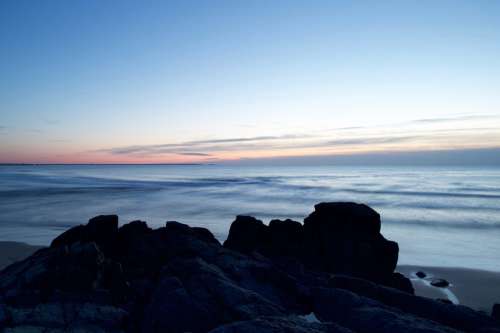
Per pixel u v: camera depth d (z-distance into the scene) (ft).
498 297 60.29
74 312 31.96
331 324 25.48
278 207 174.29
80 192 244.63
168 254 49.73
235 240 65.26
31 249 82.43
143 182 373.81
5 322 29.22
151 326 29.66
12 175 516.73
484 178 459.73
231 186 324.19
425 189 281.95
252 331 23.06
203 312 30.09
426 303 34.40
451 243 102.99
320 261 57.98
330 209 63.26
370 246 57.31
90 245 39.88
